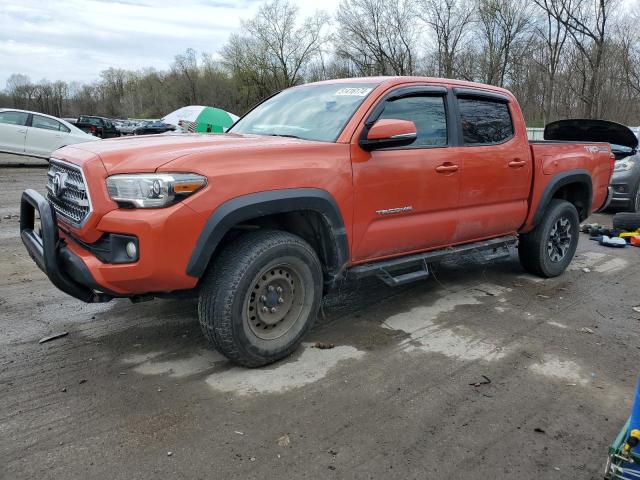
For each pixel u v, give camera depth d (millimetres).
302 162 3465
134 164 3035
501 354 3842
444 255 4625
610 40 30297
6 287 5051
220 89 61656
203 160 3104
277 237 3436
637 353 3928
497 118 4957
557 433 2895
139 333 4074
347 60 47406
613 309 4867
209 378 3395
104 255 3119
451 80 4660
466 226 4691
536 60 35812
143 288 3119
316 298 3719
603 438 2863
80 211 3227
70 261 3176
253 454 2650
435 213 4402
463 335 4168
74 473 2490
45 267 3242
